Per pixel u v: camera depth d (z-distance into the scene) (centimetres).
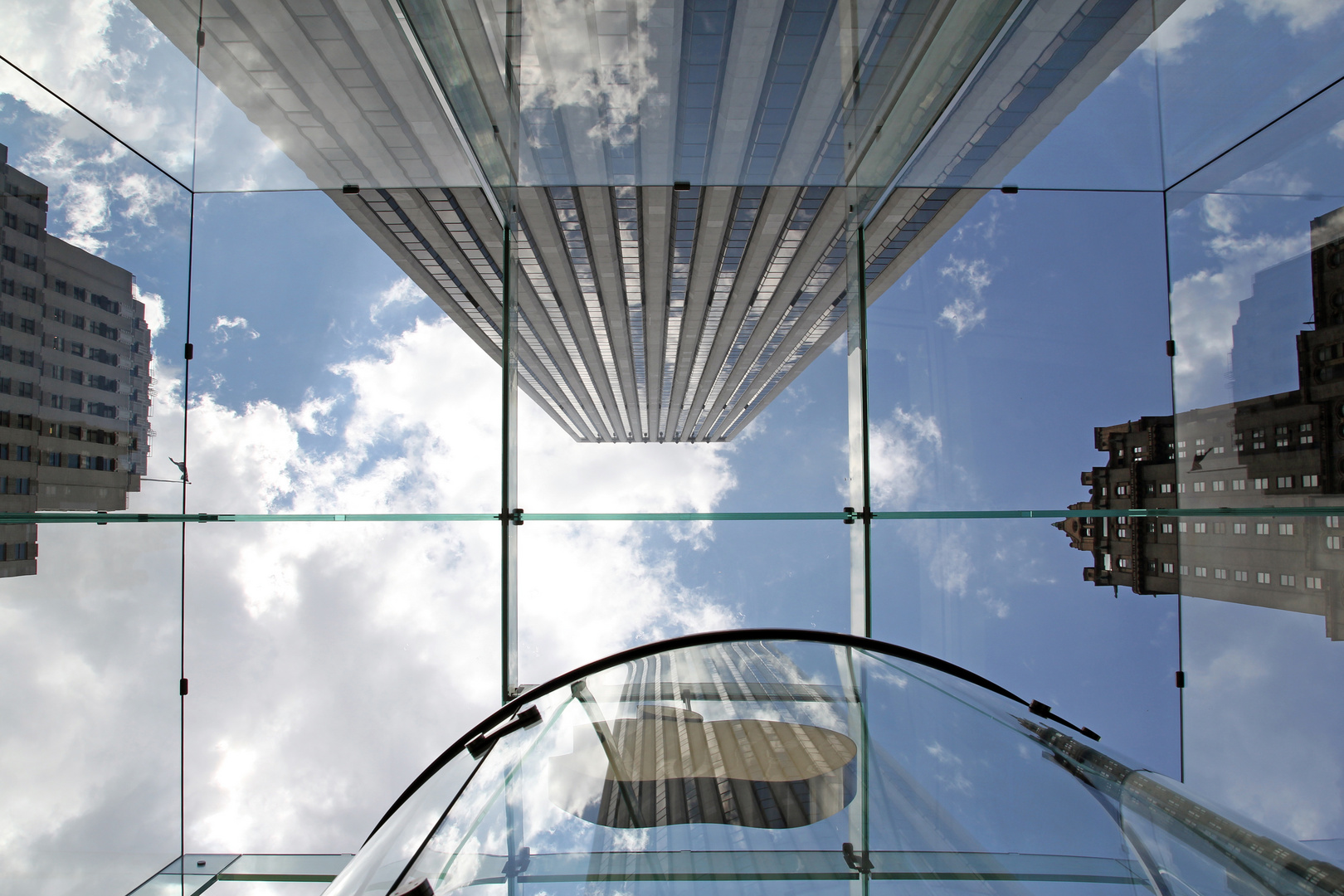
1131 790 212
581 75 445
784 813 222
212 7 404
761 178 507
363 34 404
